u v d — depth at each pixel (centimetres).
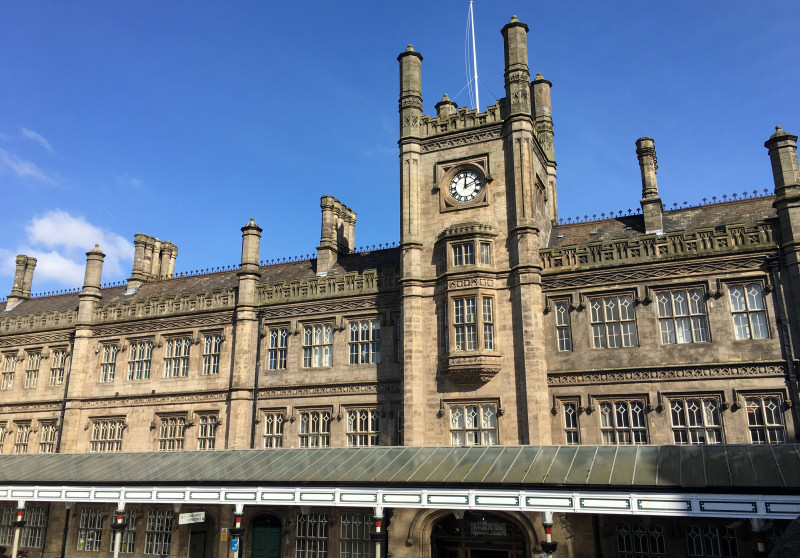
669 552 2544
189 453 3203
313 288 3675
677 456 2234
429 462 2553
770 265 2783
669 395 2823
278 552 3222
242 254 3881
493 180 3319
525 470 2302
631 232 3434
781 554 1485
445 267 3231
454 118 3494
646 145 3600
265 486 2598
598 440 2881
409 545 2891
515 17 3453
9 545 3772
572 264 3127
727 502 1930
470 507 2250
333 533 3092
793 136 2864
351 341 3519
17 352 4519
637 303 2973
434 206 3419
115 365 4122
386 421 3303
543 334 3069
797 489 1864
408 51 3653
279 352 3684
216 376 3775
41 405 4269
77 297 5044
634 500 2038
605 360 2959
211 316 3906
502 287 3164
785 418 2623
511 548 2812
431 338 3219
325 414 3472
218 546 3300
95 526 3609
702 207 3397
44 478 3081
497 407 3016
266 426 3597
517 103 3328
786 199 2784
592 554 2619
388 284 3481
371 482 2414
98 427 4062
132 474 2961
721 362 2767
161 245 5122
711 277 2877
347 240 4419
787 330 2694
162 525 3450
